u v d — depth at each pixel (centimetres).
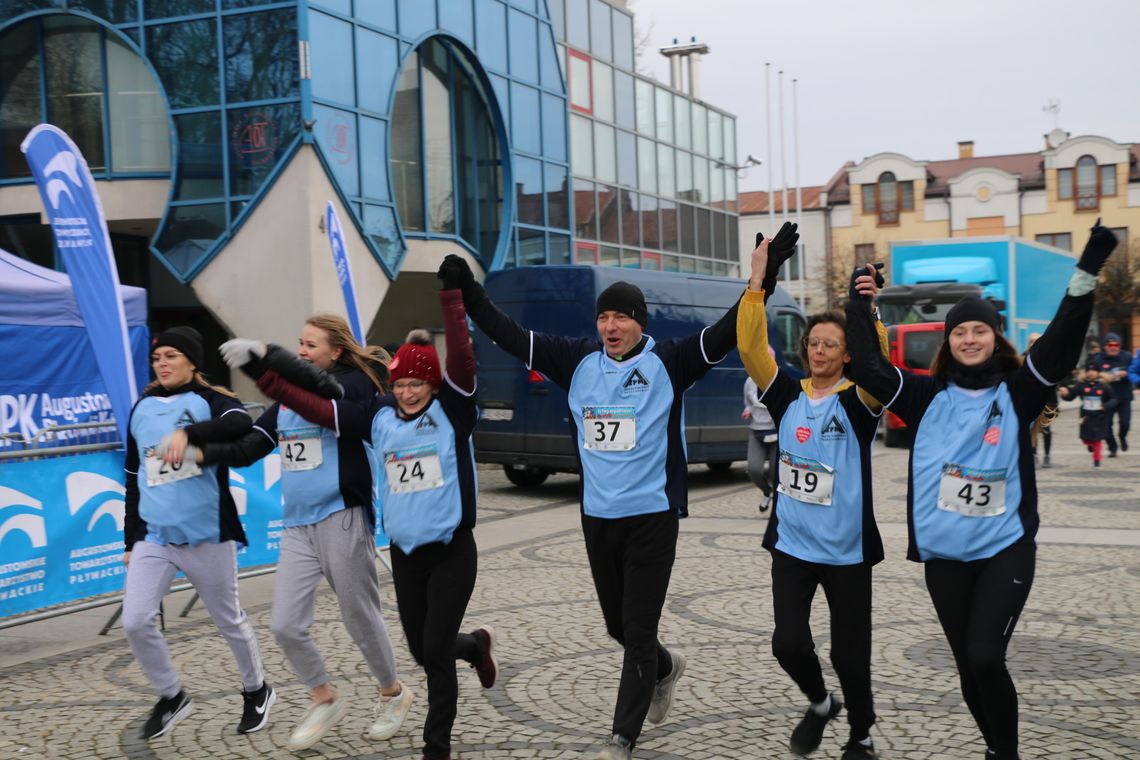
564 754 457
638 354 448
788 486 431
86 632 741
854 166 5578
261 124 1546
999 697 370
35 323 1044
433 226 1873
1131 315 4941
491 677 507
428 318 2194
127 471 507
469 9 1897
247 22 1545
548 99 2122
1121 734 463
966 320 392
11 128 1691
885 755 446
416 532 445
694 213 2856
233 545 505
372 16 1659
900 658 592
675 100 2770
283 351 461
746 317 430
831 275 5041
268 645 667
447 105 1906
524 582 831
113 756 473
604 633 665
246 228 1555
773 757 448
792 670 419
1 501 676
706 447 1480
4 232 1827
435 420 450
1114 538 978
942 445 392
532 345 459
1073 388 1634
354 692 559
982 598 379
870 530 420
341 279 1119
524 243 2053
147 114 1655
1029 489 388
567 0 2302
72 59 1669
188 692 568
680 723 493
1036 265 2645
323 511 477
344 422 470
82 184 771
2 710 551
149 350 1156
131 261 1948
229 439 482
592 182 2380
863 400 419
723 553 945
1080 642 620
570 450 1348
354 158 1623
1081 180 5488
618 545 444
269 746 481
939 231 5538
